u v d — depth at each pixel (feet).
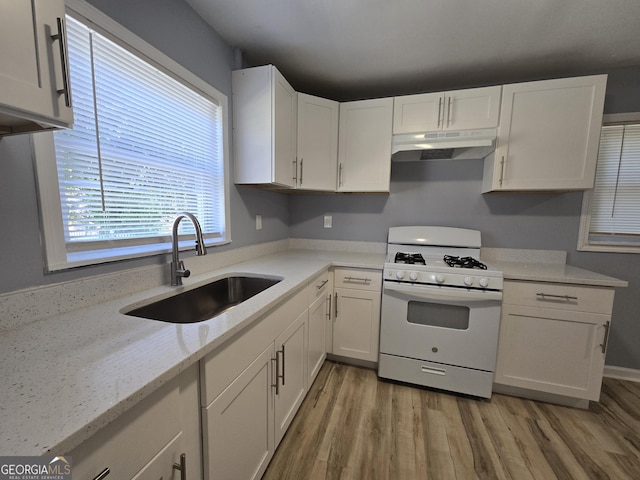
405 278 5.97
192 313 4.38
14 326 2.59
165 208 4.40
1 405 1.57
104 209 3.43
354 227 8.35
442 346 5.92
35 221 2.73
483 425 5.11
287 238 8.80
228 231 5.82
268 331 3.70
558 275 5.45
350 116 7.11
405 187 7.84
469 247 7.16
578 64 6.13
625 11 4.48
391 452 4.48
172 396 2.16
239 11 4.66
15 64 1.80
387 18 4.78
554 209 6.77
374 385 6.27
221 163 5.56
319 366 6.39
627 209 6.48
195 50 4.74
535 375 5.69
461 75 6.75
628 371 6.59
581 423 5.19
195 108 4.92
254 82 5.60
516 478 4.09
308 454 4.42
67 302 3.01
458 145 6.06
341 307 6.83
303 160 6.73
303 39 5.41
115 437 1.73
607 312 5.20
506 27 4.96
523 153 5.96
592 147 5.60
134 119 3.78
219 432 2.72
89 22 3.09
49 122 2.10
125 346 2.31
